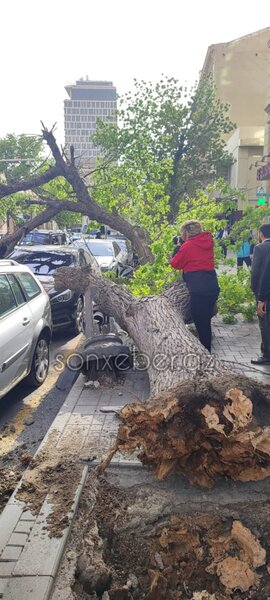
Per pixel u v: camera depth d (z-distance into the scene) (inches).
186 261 237.9
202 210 356.5
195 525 124.3
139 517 127.8
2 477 160.1
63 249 418.6
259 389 135.0
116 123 730.2
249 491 136.7
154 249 307.4
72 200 426.6
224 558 115.6
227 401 126.8
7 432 200.1
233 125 970.1
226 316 349.7
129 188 387.5
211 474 135.0
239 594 107.1
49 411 222.4
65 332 373.1
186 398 127.9
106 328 285.1
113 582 110.5
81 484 140.3
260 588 108.0
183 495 135.9
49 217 393.1
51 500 133.8
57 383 258.8
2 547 115.8
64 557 114.0
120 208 403.2
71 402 208.4
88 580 107.2
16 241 384.8
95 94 6550.2
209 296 238.8
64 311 344.5
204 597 106.4
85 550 116.5
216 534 121.6
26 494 138.0
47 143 383.9
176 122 866.8
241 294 340.2
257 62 1138.0
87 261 433.4
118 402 207.3
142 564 116.0
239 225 359.6
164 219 393.1
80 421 187.0
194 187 956.6
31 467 152.3
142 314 228.2
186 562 115.5
